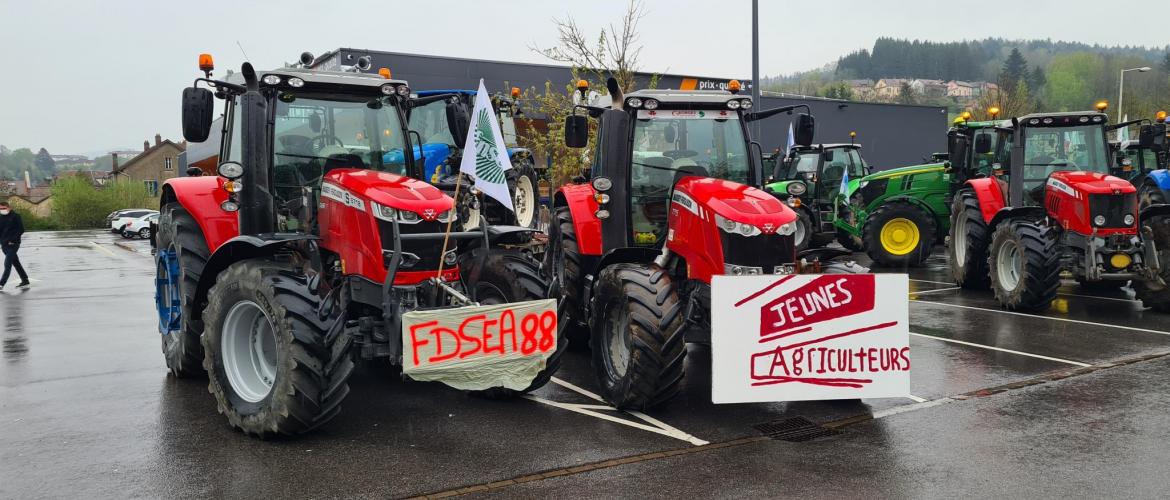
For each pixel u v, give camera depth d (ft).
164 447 15.69
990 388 19.81
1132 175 40.78
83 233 147.74
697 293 18.07
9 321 31.89
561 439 16.05
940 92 296.71
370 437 16.19
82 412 18.19
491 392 18.94
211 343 16.84
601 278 18.56
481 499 13.03
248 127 17.66
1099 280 29.22
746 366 16.51
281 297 15.43
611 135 21.12
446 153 36.35
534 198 42.75
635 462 14.75
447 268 17.25
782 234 17.47
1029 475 14.03
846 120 90.58
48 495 13.30
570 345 25.43
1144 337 25.48
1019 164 32.19
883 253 45.34
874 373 16.99
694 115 21.59
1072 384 20.08
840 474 14.16
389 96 20.47
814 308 16.74
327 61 63.10
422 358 15.51
